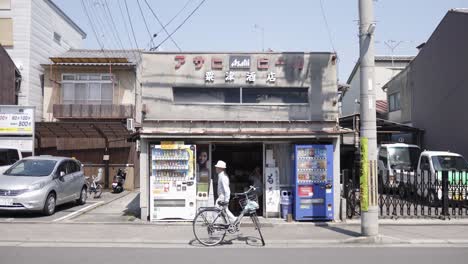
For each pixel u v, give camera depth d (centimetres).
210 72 1283
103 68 2916
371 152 1030
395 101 2933
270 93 1302
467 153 1919
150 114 1272
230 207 1352
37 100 2894
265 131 1259
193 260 796
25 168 1423
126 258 811
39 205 1295
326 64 1299
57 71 2939
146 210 1253
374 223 1023
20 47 2788
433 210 1470
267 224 1187
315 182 1242
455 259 820
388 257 834
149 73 1278
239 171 1426
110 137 2186
